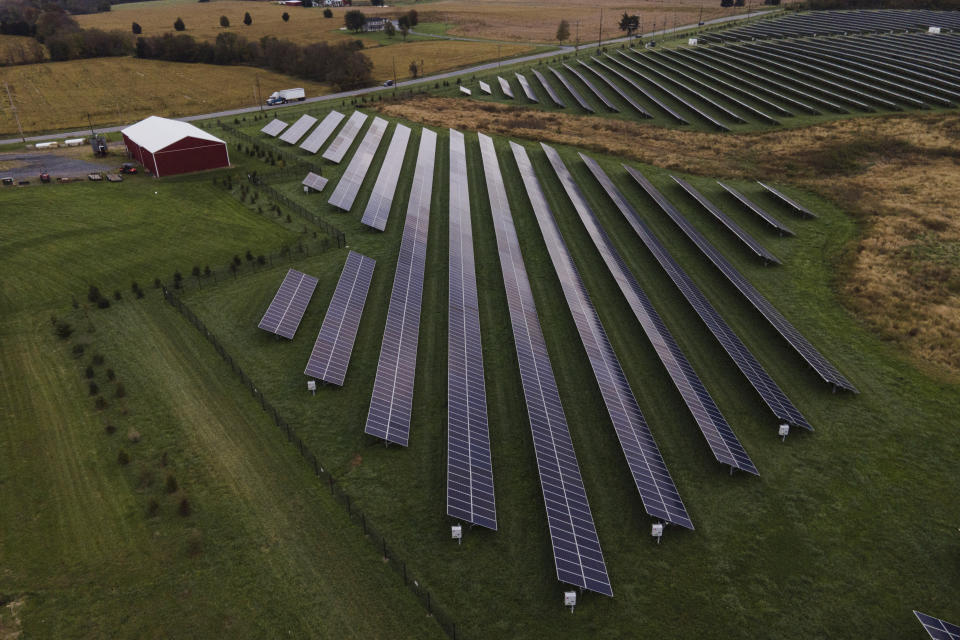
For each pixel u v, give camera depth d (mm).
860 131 108000
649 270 62719
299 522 32812
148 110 137125
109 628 27156
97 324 50188
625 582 30359
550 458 35812
